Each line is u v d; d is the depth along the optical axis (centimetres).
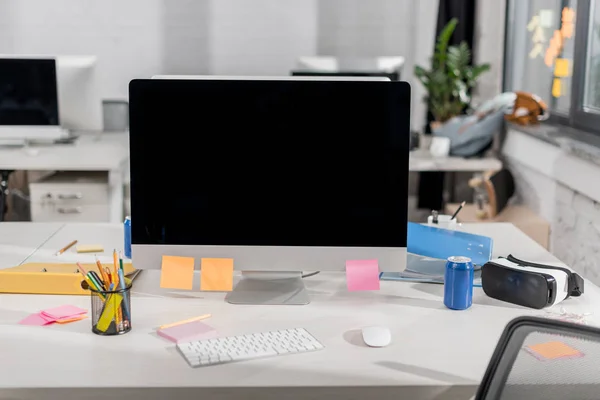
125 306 156
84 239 227
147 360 143
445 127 406
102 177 390
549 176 340
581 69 346
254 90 171
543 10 399
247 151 173
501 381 113
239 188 174
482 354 147
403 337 155
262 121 172
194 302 175
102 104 476
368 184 174
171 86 171
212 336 154
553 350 108
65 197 374
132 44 492
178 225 175
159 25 491
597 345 104
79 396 131
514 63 441
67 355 145
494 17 443
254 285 185
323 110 171
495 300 179
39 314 167
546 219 354
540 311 172
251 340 151
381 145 172
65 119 429
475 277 194
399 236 175
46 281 180
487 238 195
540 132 353
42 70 404
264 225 175
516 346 110
